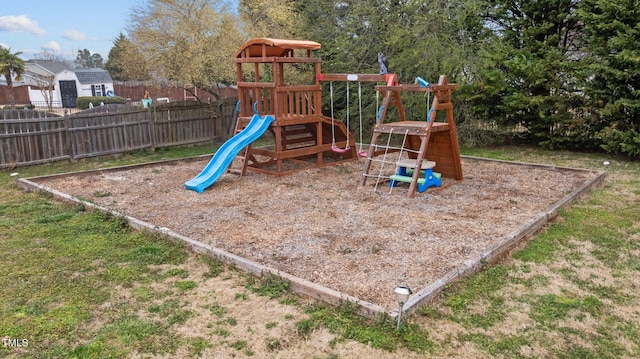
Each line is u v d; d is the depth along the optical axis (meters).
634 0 9.24
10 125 9.20
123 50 12.77
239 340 3.03
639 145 9.27
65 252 4.55
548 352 2.91
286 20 13.12
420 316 3.29
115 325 3.21
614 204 6.22
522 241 4.83
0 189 7.45
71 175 8.20
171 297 3.62
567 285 3.82
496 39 11.48
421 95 11.30
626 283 3.87
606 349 2.95
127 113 11.13
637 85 9.58
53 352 2.91
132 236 5.03
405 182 7.37
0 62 31.48
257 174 8.33
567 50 11.39
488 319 3.27
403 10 11.72
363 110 12.90
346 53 12.75
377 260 4.23
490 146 11.88
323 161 9.62
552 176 7.89
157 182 7.72
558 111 10.71
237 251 4.49
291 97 8.28
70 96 46.47
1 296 3.63
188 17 11.40
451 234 4.93
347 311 3.32
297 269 4.04
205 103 12.95
